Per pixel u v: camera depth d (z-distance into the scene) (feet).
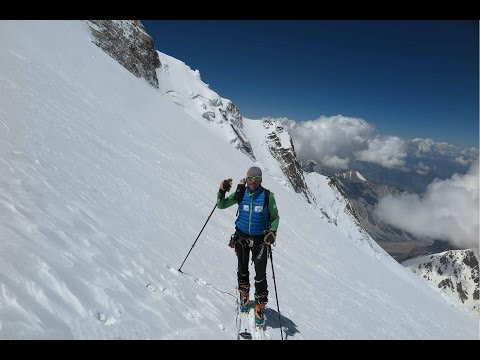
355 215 376.27
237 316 21.45
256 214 21.45
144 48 195.11
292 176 312.91
